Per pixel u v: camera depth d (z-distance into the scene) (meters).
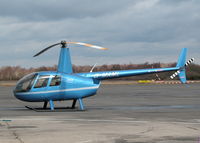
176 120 15.53
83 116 17.28
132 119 15.92
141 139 10.56
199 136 11.10
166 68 23.86
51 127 13.14
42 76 20.44
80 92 20.61
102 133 11.68
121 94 40.06
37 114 18.34
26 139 10.46
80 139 10.52
